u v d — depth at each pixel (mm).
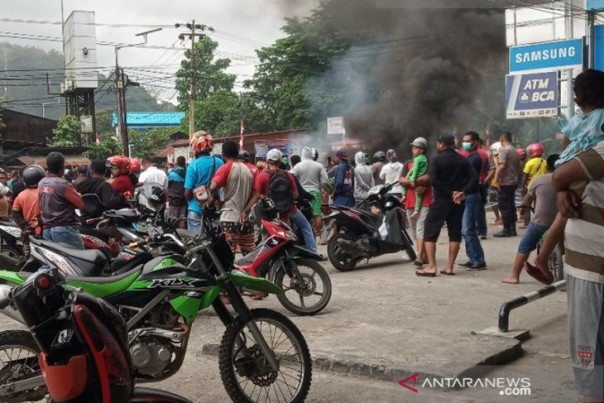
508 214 13195
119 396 3564
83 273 5121
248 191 8242
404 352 5559
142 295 4652
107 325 3568
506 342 5766
